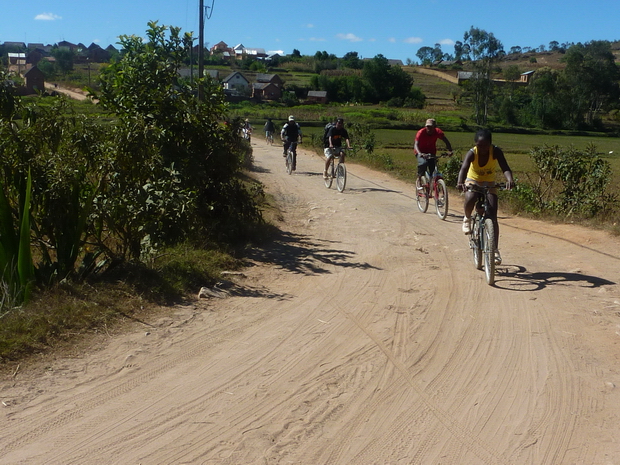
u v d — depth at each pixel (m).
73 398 4.26
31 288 5.90
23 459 3.51
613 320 5.95
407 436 3.86
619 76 95.69
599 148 57.75
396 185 17.77
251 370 4.82
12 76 7.51
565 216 11.45
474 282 7.32
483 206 7.52
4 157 6.58
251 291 6.95
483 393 4.45
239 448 3.68
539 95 94.12
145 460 3.54
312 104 108.38
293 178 19.28
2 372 4.55
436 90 137.12
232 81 112.00
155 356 5.04
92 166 7.19
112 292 6.20
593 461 3.58
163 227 7.87
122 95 8.77
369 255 8.79
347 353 5.19
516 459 3.61
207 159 9.18
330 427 3.96
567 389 4.50
